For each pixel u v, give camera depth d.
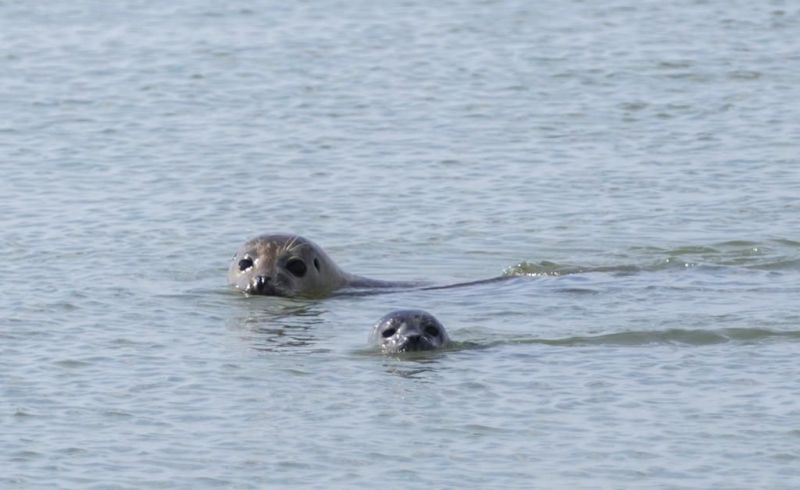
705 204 58.28
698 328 43.78
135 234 54.88
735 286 48.59
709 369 40.38
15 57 82.94
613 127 69.94
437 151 66.25
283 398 38.72
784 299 46.94
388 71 80.06
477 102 74.31
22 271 50.28
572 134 68.88
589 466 34.41
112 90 76.75
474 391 39.03
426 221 56.88
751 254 52.69
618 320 44.88
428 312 44.19
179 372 40.69
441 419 37.12
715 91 75.88
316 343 43.53
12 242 53.53
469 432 36.34
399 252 53.66
